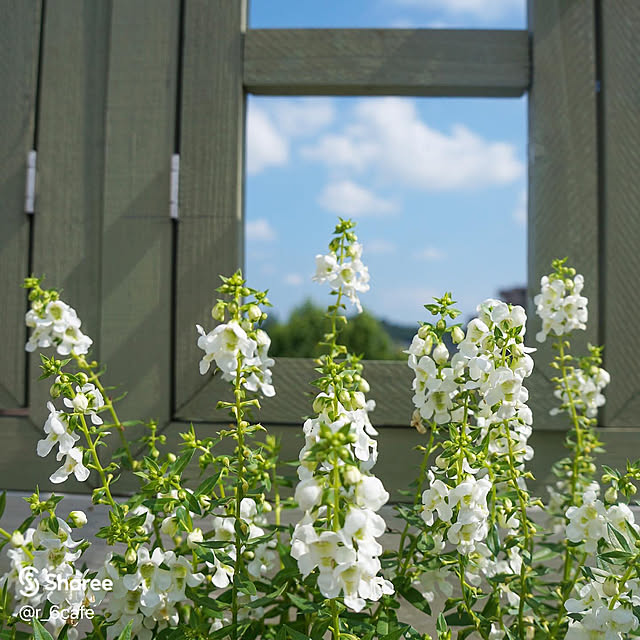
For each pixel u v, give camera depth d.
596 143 1.80
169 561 1.29
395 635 1.16
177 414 1.79
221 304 1.30
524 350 1.29
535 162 1.81
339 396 1.17
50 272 1.81
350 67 1.82
